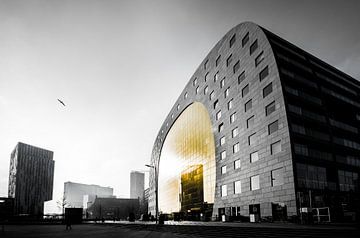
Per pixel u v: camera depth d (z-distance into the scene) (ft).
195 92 241.76
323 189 132.05
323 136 146.10
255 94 156.97
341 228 59.06
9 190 628.28
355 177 152.66
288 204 124.26
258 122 151.43
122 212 639.76
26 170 602.03
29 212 590.96
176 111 288.71
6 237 72.64
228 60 191.62
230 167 174.81
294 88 144.66
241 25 178.81
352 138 164.86
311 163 132.16
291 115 135.03
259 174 145.48
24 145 608.19
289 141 128.77
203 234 80.94
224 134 187.01
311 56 171.53
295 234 56.65
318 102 153.89
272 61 146.51
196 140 233.14
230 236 69.77
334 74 178.81
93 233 93.50
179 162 270.67
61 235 82.17
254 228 69.56
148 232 100.53
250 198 150.61
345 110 170.40
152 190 394.32
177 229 100.58
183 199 253.03
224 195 179.42
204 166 214.48
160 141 356.38
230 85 184.96
